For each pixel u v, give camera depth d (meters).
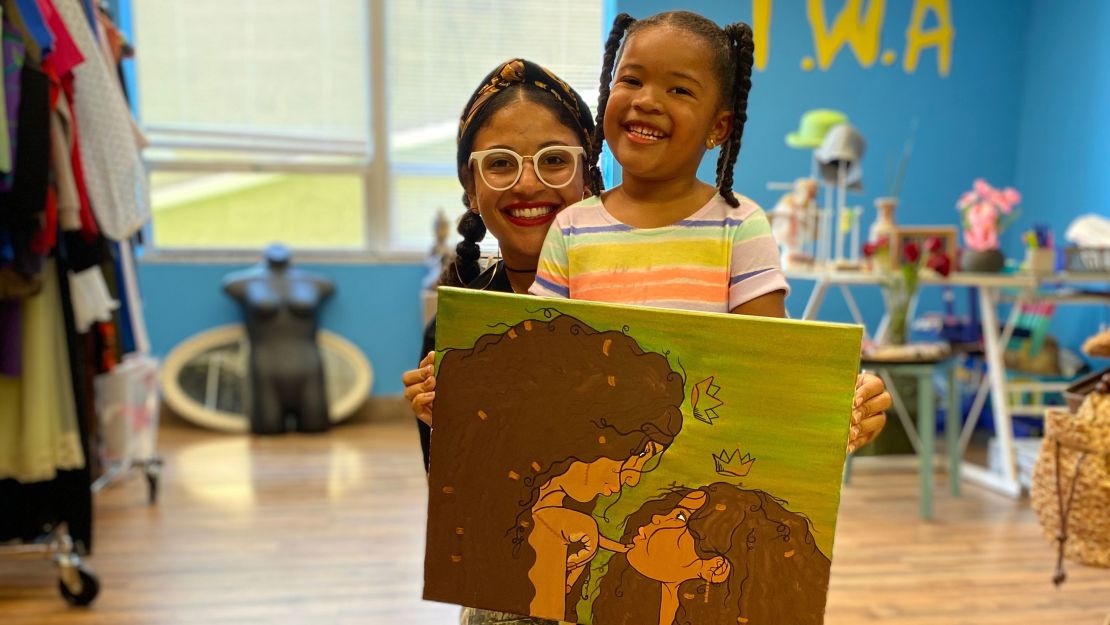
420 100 4.15
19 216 1.82
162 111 4.05
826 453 0.67
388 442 3.72
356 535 2.57
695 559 0.70
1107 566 1.41
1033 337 3.31
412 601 2.13
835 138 2.79
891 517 2.75
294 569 2.32
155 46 3.99
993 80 3.07
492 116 0.93
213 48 4.04
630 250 0.79
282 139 4.12
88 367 2.52
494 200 0.93
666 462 0.70
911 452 3.39
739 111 0.78
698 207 0.80
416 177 4.23
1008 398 3.38
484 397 0.72
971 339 3.53
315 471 3.25
